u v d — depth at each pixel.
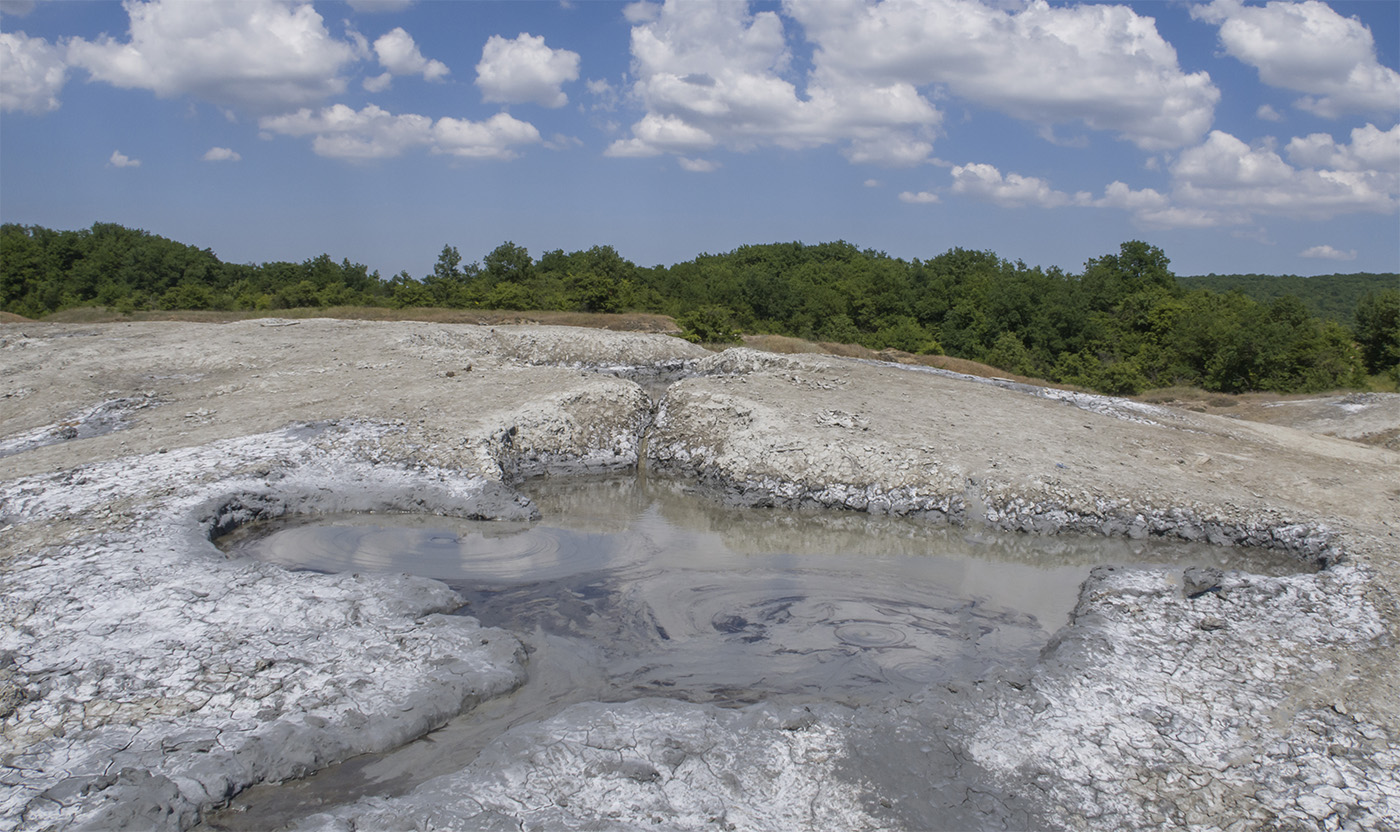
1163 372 36.25
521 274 54.16
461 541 10.84
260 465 11.96
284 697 6.68
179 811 5.45
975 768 6.12
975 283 54.16
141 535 9.50
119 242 59.84
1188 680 7.30
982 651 8.32
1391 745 6.42
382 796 5.77
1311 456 15.06
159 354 19.69
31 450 12.74
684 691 7.41
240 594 8.30
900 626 8.85
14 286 54.78
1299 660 7.63
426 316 35.50
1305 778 6.07
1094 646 7.82
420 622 8.03
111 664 6.96
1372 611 8.48
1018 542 11.66
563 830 5.38
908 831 5.52
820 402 16.30
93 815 5.30
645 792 5.77
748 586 9.81
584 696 7.27
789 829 5.52
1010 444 14.29
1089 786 5.99
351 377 17.67
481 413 14.78
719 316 29.50
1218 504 12.13
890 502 12.60
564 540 11.13
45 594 8.05
